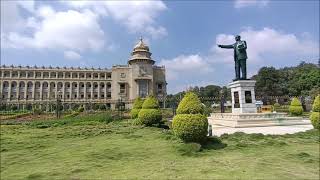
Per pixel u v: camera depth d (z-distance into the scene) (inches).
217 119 1037.2
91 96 4510.3
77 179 318.3
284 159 394.6
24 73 4389.8
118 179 311.4
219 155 421.4
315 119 638.5
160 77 4227.4
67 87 4480.8
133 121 973.8
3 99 4185.5
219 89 4055.1
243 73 964.0
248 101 945.5
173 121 500.1
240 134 581.9
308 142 519.8
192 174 325.1
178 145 482.0
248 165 362.6
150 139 592.7
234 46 987.3
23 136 704.4
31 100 4249.5
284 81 3462.1
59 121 1077.8
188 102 486.3
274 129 770.8
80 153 469.7
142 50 4097.0
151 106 851.4
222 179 305.6
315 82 3034.0
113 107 3690.9
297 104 1349.7
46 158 441.1
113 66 4266.7
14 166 393.1
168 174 326.0
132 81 4057.6
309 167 353.7
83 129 829.2
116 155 441.4
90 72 4539.9
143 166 366.6
